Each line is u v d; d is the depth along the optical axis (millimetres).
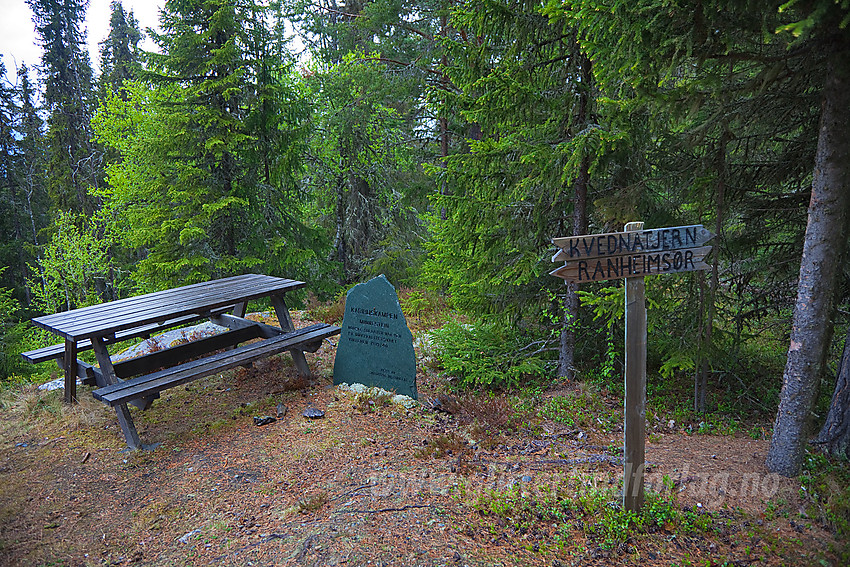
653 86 4625
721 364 7426
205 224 12695
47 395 6816
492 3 6141
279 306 7500
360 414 6281
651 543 3678
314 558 3523
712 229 6727
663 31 3998
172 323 7707
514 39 6602
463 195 7281
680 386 7516
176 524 4148
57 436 5805
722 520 3922
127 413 5520
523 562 3479
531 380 7617
